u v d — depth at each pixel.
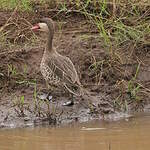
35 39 16.00
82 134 12.36
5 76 14.80
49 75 14.23
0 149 11.32
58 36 16.19
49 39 14.65
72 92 13.83
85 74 15.09
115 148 11.40
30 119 13.35
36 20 16.55
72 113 13.75
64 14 16.83
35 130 12.72
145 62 15.48
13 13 16.45
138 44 15.81
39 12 16.77
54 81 14.21
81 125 13.11
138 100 14.44
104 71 15.12
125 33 15.77
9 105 13.83
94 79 14.99
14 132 12.56
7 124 13.12
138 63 15.41
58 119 13.47
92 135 12.27
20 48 15.63
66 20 16.72
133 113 14.07
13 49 15.57
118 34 15.74
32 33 16.12
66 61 14.38
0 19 16.45
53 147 11.45
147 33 15.98
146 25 16.12
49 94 14.31
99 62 15.16
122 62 15.34
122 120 13.50
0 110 13.62
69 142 11.78
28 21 16.47
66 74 14.10
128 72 15.20
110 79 15.01
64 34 16.30
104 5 16.39
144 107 14.32
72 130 12.68
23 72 14.99
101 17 15.99
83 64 15.30
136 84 14.91
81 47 15.74
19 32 16.02
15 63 15.23
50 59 14.36
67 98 14.23
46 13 16.78
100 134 12.35
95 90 14.63
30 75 14.96
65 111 13.79
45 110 13.77
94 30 16.30
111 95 14.51
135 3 16.55
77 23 16.64
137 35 15.84
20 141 11.85
